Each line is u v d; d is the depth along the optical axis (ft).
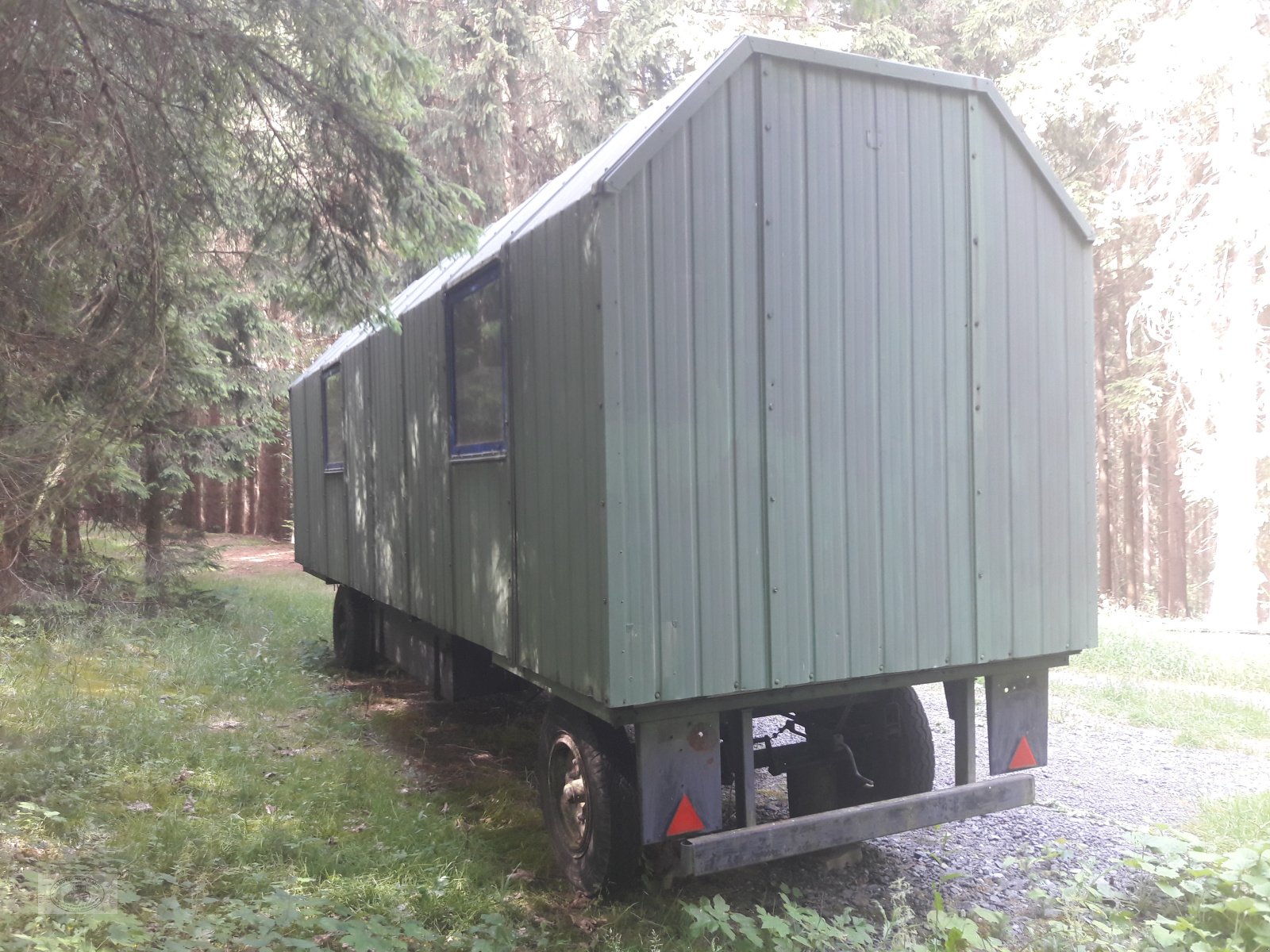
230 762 16.90
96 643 25.82
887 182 12.41
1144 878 12.80
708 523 11.22
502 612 14.20
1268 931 10.00
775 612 11.60
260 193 16.70
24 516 14.56
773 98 11.62
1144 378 48.83
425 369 17.85
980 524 13.03
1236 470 43.45
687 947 10.96
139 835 12.86
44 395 15.26
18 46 12.90
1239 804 15.35
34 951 8.05
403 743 19.60
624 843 11.80
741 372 11.44
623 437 10.73
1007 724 13.53
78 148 13.29
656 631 10.91
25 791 14.05
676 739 11.43
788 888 12.78
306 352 48.29
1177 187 45.11
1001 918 11.18
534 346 12.72
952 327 12.89
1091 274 14.03
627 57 53.36
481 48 48.93
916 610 12.58
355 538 24.20
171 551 33.55
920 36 58.70
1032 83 47.39
